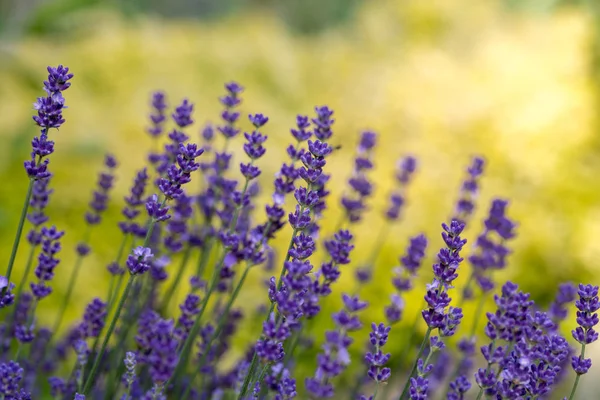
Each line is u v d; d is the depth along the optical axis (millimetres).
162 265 897
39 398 1002
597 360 1473
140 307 914
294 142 2119
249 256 817
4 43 2287
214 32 2734
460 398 792
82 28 2590
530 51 2480
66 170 1748
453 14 2771
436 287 771
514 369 756
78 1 2744
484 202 1915
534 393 766
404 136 2145
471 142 2115
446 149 2090
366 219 1779
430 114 2186
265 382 812
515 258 1772
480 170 1008
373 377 767
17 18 3115
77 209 1677
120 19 2717
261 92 2361
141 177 912
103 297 1498
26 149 1844
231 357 1270
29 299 951
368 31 2814
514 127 2137
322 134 814
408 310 1479
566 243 1819
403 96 2283
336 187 1909
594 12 2689
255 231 819
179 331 789
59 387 859
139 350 778
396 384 1140
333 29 3391
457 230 769
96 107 2037
